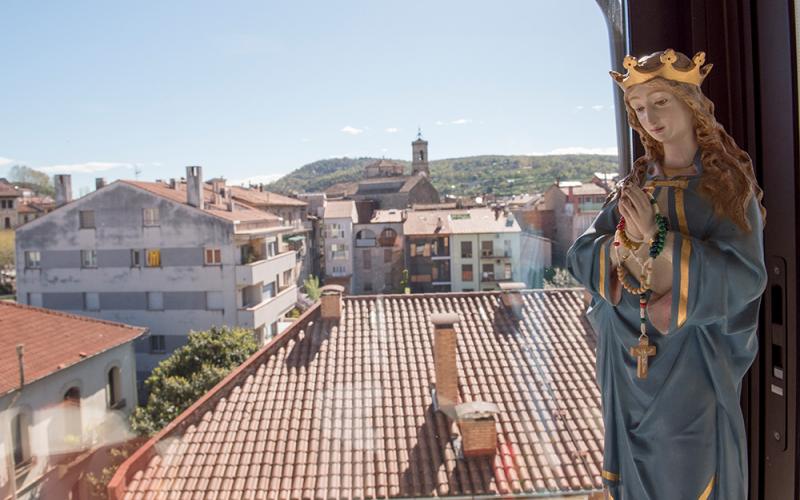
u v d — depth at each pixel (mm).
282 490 3143
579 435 3002
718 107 1188
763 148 1103
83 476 3334
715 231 783
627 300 818
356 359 4094
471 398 3377
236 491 3174
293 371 4012
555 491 2822
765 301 1110
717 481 836
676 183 814
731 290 757
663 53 808
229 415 3676
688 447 810
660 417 819
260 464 3318
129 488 3168
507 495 2871
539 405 3145
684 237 762
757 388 1144
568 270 926
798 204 1034
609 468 913
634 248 785
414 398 3682
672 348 806
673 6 1255
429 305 4625
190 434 3498
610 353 891
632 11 1269
